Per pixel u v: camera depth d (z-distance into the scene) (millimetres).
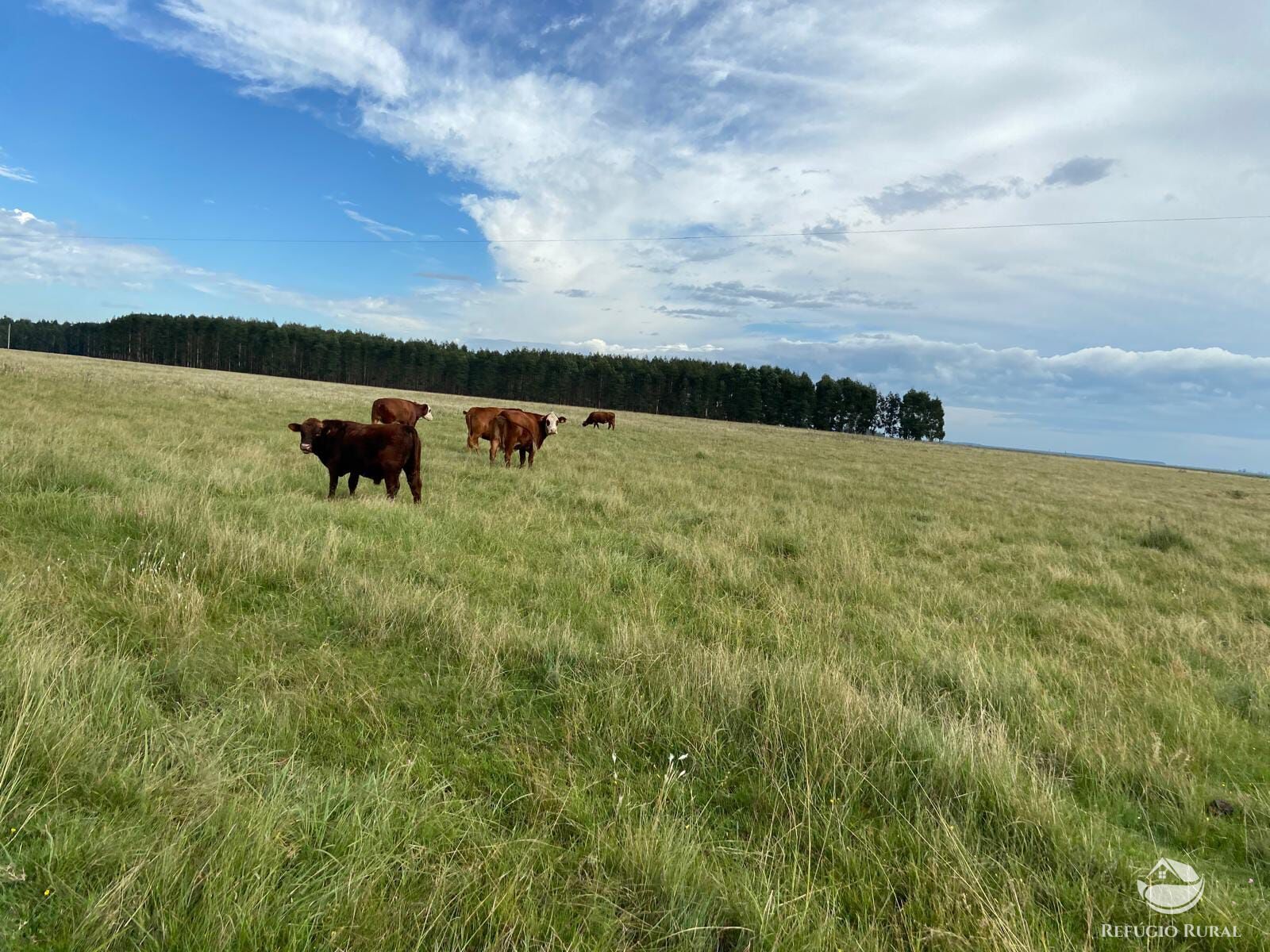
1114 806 3039
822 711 3381
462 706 3447
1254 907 2348
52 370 29109
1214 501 25812
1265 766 3521
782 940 1979
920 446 63281
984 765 2973
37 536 5230
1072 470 42156
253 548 5156
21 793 2129
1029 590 7422
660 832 2436
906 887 2314
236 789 2469
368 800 2439
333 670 3705
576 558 6723
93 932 1692
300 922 1826
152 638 3699
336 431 8375
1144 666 4902
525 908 2033
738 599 6219
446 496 9719
